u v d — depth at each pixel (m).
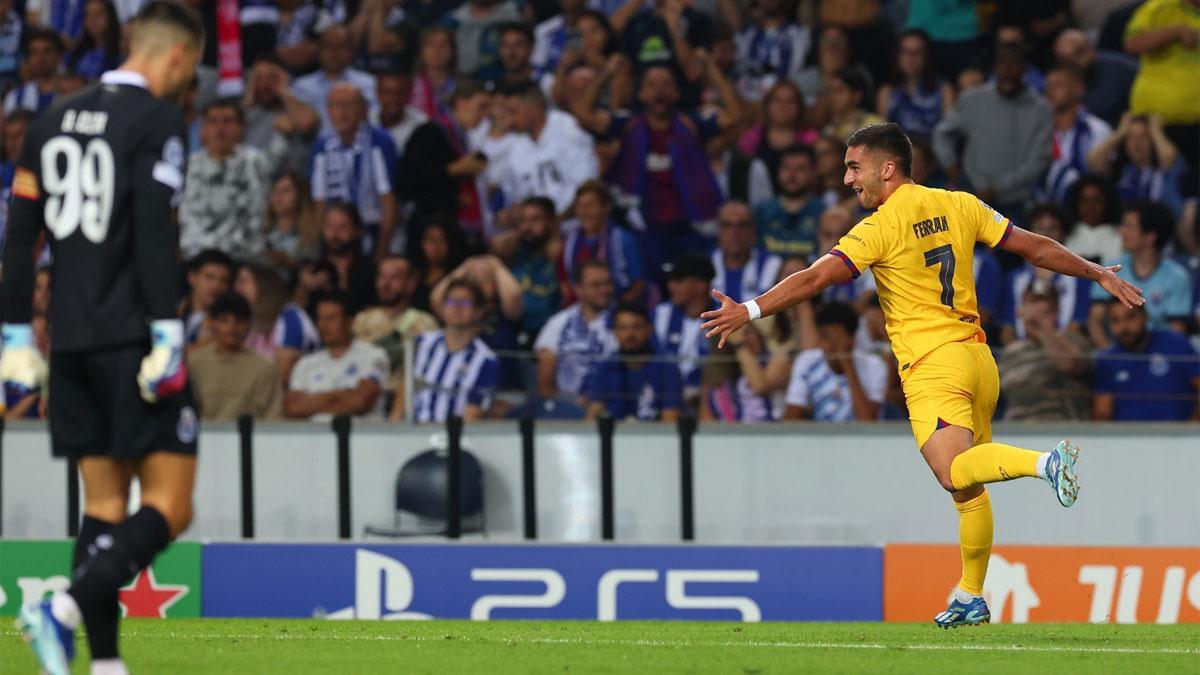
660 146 41.06
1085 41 41.44
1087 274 20.27
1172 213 37.62
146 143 14.07
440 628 23.72
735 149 41.81
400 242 41.47
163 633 22.17
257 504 34.03
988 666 17.22
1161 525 32.84
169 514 14.28
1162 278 37.22
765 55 43.62
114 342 14.08
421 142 41.34
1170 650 19.12
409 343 34.31
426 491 32.88
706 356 34.41
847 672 16.61
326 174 41.28
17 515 34.53
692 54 42.84
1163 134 40.62
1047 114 40.97
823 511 33.19
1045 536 33.03
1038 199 41.03
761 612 26.64
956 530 33.09
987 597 26.66
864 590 26.53
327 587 27.23
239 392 34.72
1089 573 26.72
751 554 26.72
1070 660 17.89
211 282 38.06
